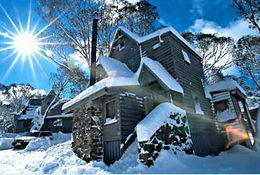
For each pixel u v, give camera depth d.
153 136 7.32
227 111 15.09
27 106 37.34
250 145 15.03
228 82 15.77
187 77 12.59
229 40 25.20
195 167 6.91
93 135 9.48
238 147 13.25
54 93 31.62
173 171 6.22
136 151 8.09
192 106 11.77
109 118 10.05
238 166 6.80
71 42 19.03
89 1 18.97
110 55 16.50
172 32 12.59
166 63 11.92
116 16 20.56
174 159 7.10
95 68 13.09
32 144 18.12
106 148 9.54
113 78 9.89
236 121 14.50
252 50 23.98
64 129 29.98
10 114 44.94
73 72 20.78
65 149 11.32
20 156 13.73
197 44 26.31
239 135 14.22
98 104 10.30
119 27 15.69
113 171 7.07
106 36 19.88
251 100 29.12
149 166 6.74
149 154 6.96
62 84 29.19
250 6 17.75
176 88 9.90
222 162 7.95
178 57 12.48
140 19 21.95
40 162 9.73
